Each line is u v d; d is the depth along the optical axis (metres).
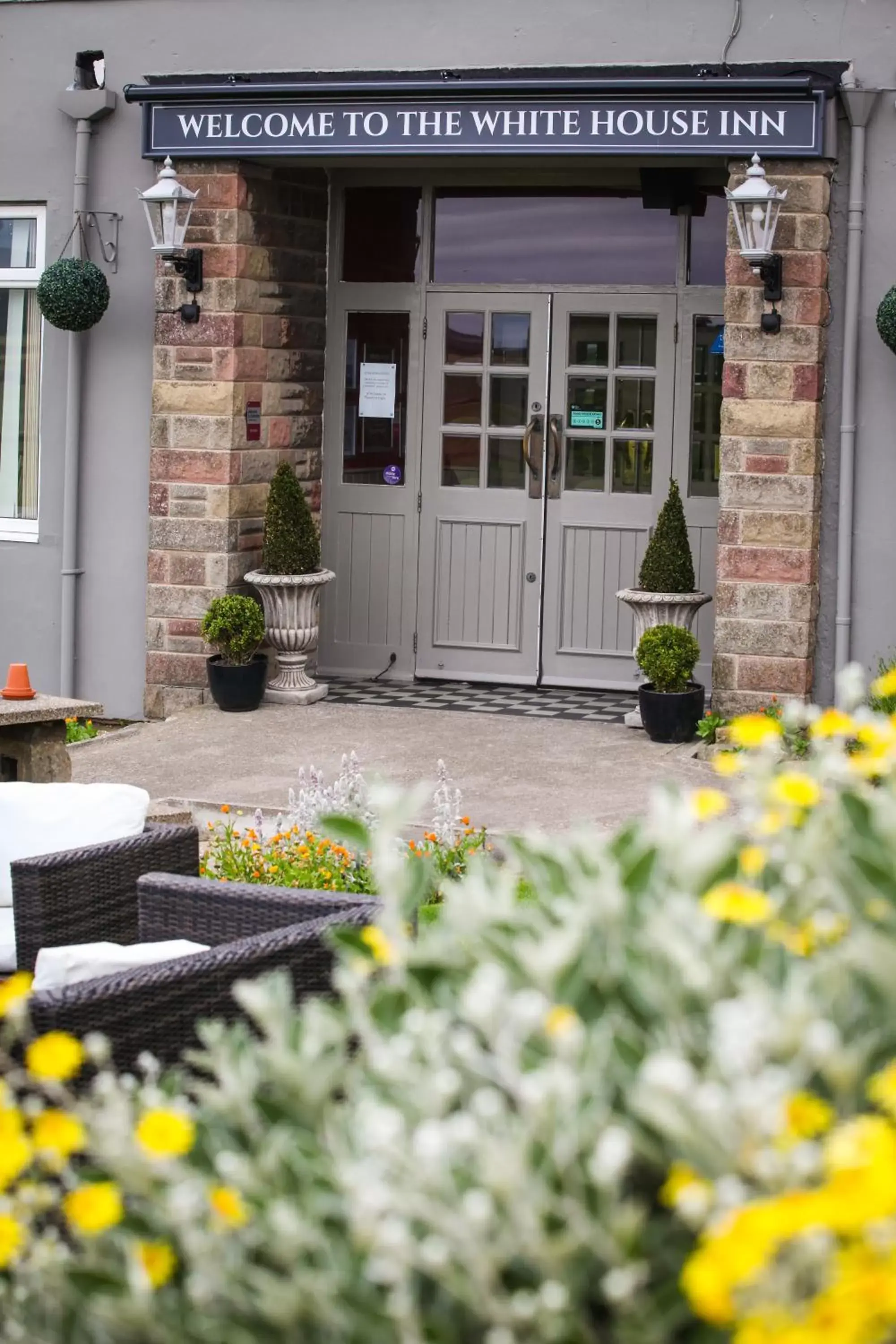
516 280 11.41
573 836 2.98
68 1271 2.54
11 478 11.50
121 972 3.96
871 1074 2.48
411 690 11.40
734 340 9.66
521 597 11.53
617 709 10.84
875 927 2.65
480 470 11.55
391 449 11.72
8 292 11.37
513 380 11.45
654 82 9.52
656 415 11.17
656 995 2.50
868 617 9.74
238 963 4.05
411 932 4.38
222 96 10.31
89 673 11.27
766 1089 2.17
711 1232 2.16
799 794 2.82
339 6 10.45
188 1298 2.55
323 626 11.80
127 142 10.93
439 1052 2.47
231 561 10.78
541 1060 2.46
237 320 10.63
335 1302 2.35
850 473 9.65
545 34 10.09
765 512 9.67
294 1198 2.49
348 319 11.72
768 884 2.87
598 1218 2.26
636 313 11.17
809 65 9.56
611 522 11.32
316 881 6.41
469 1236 2.17
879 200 9.53
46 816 5.71
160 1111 2.50
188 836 5.50
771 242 9.48
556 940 2.51
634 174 11.10
